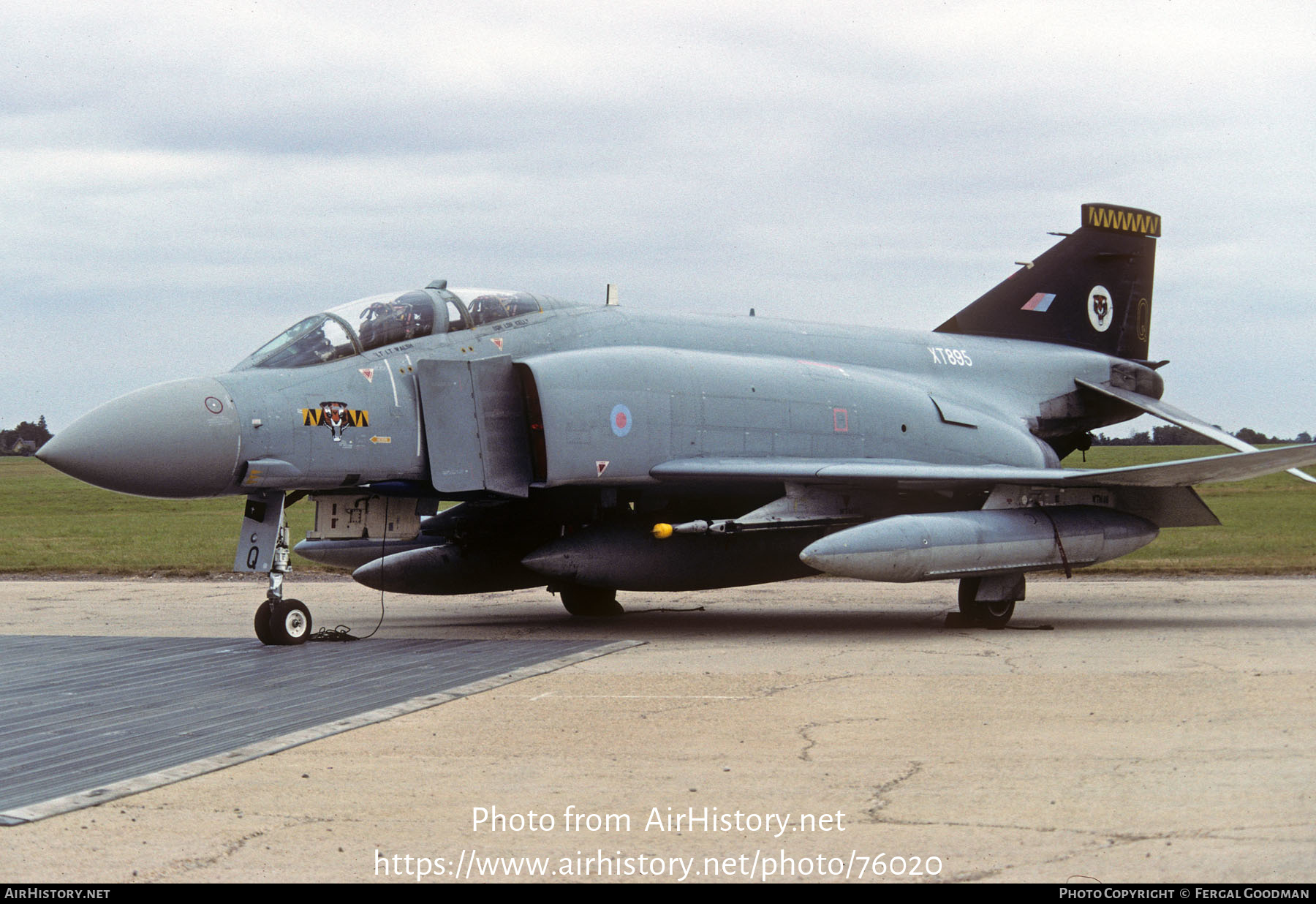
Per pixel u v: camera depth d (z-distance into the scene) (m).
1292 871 4.41
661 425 12.66
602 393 12.33
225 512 47.50
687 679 8.97
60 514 45.66
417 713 7.64
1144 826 4.99
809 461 13.34
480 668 9.48
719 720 7.30
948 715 7.38
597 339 13.27
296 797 5.62
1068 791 5.54
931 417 14.57
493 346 12.54
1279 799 5.35
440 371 11.91
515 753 6.48
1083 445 17.55
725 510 14.27
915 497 13.95
